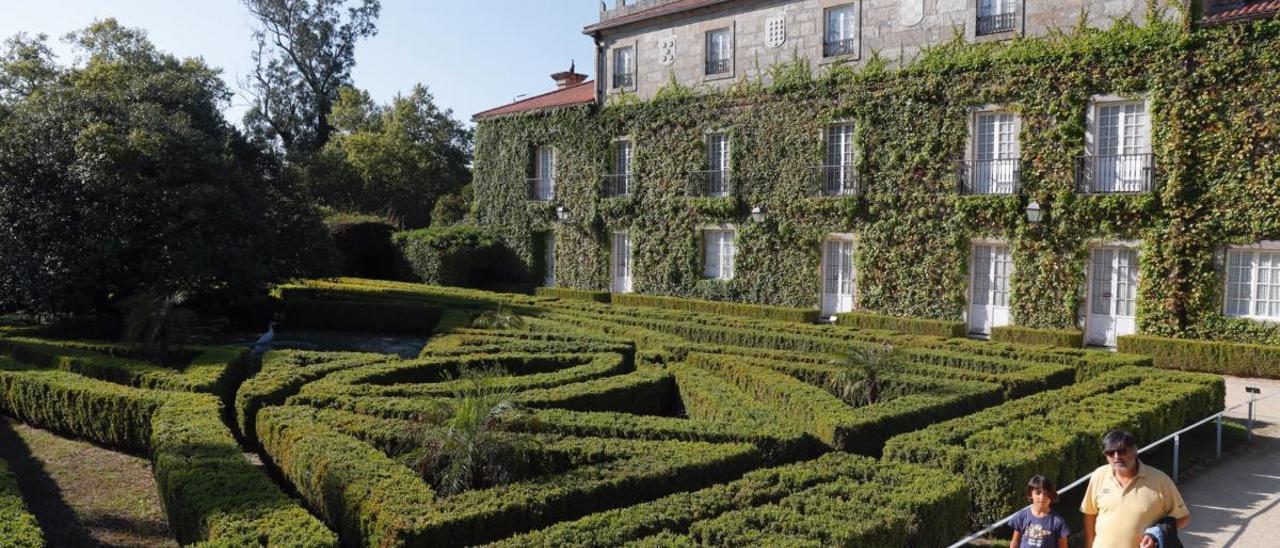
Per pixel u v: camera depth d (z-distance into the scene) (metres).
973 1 19.77
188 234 16.03
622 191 28.09
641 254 27.30
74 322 15.76
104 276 15.78
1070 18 18.38
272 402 9.70
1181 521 5.53
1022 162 19.03
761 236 24.23
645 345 14.52
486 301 21.09
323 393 9.39
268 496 6.13
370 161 42.69
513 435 7.09
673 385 11.34
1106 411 9.02
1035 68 18.78
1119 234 17.78
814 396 9.64
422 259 29.78
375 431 7.74
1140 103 17.58
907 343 14.62
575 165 29.11
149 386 10.56
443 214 39.25
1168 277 17.16
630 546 5.21
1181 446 9.99
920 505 6.01
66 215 15.30
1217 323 16.61
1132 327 17.95
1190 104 16.75
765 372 10.98
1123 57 17.56
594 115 28.42
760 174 24.12
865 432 8.52
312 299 20.73
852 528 5.50
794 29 23.17
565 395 9.66
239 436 10.19
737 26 24.47
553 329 15.99
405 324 19.67
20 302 15.81
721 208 24.92
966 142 20.00
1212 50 16.45
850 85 22.02
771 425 8.22
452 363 11.88
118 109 16.58
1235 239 16.36
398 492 6.11
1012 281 19.39
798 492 6.24
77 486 8.30
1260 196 16.05
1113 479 5.62
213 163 16.80
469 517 5.73
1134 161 17.56
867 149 21.75
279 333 19.62
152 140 15.70
